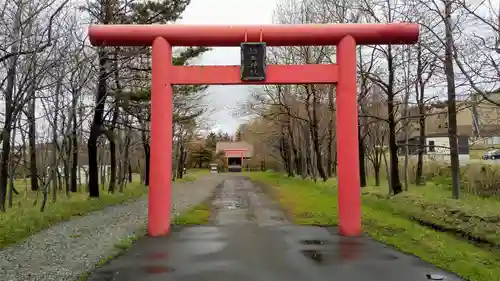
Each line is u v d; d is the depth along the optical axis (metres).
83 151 32.03
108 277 6.94
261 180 37.97
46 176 19.36
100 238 10.41
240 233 11.34
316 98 28.61
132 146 29.59
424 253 8.80
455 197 14.77
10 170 17.17
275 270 7.43
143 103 21.16
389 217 13.91
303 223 13.11
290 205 17.86
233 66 11.30
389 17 16.67
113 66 17.47
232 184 33.56
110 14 16.84
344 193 11.11
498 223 10.37
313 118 28.67
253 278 6.91
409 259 8.26
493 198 16.27
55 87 21.27
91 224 12.72
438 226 12.12
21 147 20.70
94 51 17.75
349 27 11.23
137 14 17.44
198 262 8.01
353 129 11.16
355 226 11.01
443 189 19.52
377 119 19.86
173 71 11.28
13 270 7.37
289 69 11.27
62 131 18.20
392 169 17.84
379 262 8.01
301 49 26.06
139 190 26.20
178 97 27.69
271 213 15.62
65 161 19.98
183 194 24.56
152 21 17.73
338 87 11.28
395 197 16.73
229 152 65.44
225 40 11.32
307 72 11.27
